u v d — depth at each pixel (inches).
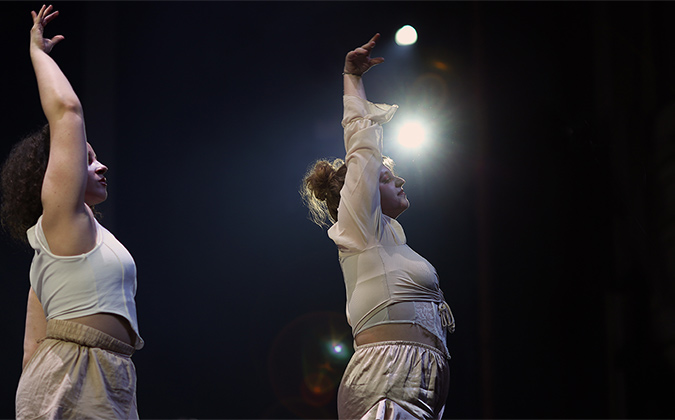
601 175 146.9
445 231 180.5
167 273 197.3
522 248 170.1
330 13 205.2
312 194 106.7
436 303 86.0
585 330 161.0
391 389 79.0
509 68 180.4
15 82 179.9
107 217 194.4
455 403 171.3
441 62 191.3
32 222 77.7
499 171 176.6
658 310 142.0
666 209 137.9
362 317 83.7
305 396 190.4
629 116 146.8
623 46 154.9
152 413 188.9
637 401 145.3
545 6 179.8
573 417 158.9
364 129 87.6
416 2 197.2
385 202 90.4
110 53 199.0
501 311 169.2
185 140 203.3
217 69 206.1
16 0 185.2
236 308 196.5
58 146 71.7
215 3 207.0
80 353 70.2
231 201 201.3
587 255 161.5
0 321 167.9
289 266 197.8
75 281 71.6
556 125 168.1
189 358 193.6
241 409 190.5
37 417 67.6
